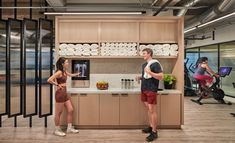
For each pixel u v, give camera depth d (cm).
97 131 508
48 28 554
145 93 468
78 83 564
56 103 476
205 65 877
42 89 548
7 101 547
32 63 557
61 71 473
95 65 568
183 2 614
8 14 712
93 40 537
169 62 574
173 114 521
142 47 535
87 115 520
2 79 586
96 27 538
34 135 477
